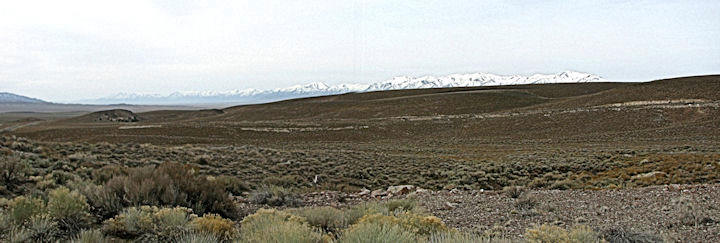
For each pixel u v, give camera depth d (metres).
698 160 22.80
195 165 19.78
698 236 7.24
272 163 23.98
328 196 13.81
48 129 85.06
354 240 5.30
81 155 17.52
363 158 29.94
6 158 12.74
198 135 70.81
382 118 97.31
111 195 8.77
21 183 10.68
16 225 6.02
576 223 8.66
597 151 36.00
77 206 7.17
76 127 91.00
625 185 17.89
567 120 72.44
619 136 57.62
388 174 22.66
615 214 9.62
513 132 70.62
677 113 66.19
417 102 119.62
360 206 9.57
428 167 25.70
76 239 5.91
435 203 11.53
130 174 10.22
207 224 6.62
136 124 97.38
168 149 26.66
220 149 31.62
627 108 73.38
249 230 6.48
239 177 18.45
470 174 22.31
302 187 17.03
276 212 7.66
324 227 7.72
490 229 8.30
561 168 24.91
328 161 26.95
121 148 23.81
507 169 24.33
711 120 59.94
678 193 11.69
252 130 75.44
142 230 6.55
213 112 169.62
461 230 8.24
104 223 7.24
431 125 80.94
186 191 9.60
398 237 5.23
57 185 10.87
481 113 96.56
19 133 77.56
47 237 6.01
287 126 79.62
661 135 55.31
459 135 72.50
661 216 9.08
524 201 10.76
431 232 5.95
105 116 142.00
